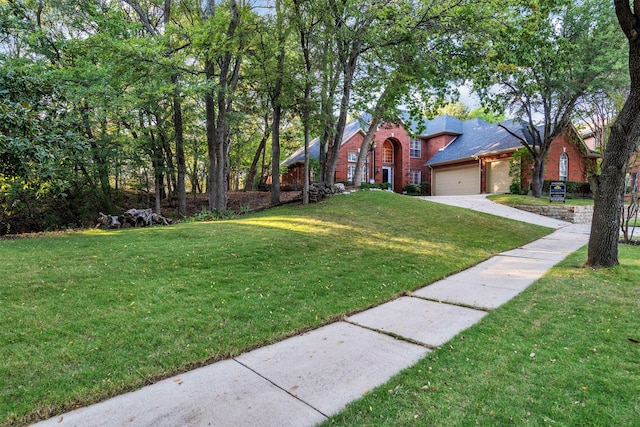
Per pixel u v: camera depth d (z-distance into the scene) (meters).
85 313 3.88
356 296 5.00
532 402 2.40
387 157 28.59
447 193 26.95
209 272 5.45
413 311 4.48
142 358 3.12
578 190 21.78
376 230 9.34
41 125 6.46
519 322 3.89
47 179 7.69
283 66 12.16
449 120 29.48
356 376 2.87
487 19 10.98
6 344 3.17
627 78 14.58
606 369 2.80
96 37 10.22
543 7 10.43
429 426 2.20
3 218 12.91
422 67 12.28
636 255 7.13
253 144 25.23
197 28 10.86
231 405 2.49
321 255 6.82
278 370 3.00
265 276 5.48
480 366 2.93
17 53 13.43
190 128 17.38
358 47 12.67
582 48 15.18
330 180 14.98
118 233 8.49
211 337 3.56
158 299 4.37
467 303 4.74
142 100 11.60
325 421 2.29
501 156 22.11
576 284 5.20
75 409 2.46
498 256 7.91
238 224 9.41
